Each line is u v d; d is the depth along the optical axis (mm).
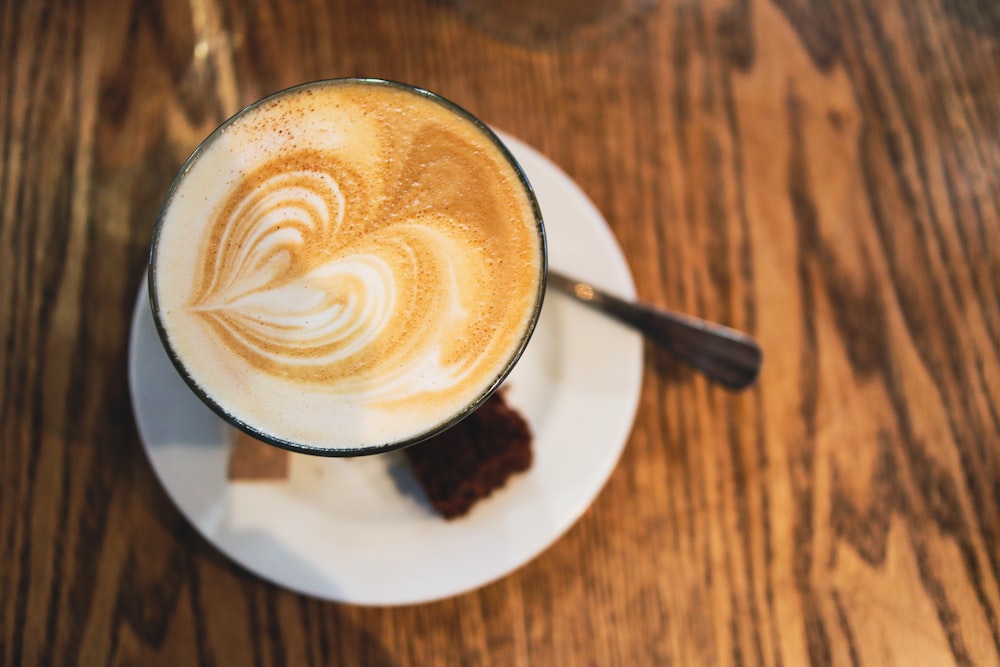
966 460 344
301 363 293
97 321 336
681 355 336
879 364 348
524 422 326
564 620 331
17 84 345
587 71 360
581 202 333
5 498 325
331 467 322
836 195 357
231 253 296
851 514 340
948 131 363
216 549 326
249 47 353
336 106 302
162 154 346
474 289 298
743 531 337
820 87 363
